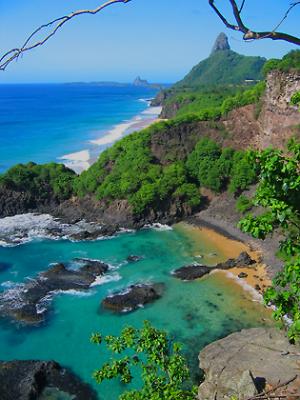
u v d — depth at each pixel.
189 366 37.97
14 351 41.03
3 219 77.06
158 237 69.19
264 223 11.11
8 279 55.56
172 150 86.12
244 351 35.03
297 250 11.38
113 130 179.38
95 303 49.38
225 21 8.15
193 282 53.47
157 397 15.76
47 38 7.77
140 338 18.28
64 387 36.09
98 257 62.34
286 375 30.97
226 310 46.94
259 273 54.81
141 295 49.56
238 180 76.62
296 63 77.00
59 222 75.94
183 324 44.69
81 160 121.94
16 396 34.72
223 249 63.75
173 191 77.00
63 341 42.44
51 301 49.97
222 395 30.52
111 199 76.81
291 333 12.82
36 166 84.25
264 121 83.44
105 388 35.62
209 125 90.31
